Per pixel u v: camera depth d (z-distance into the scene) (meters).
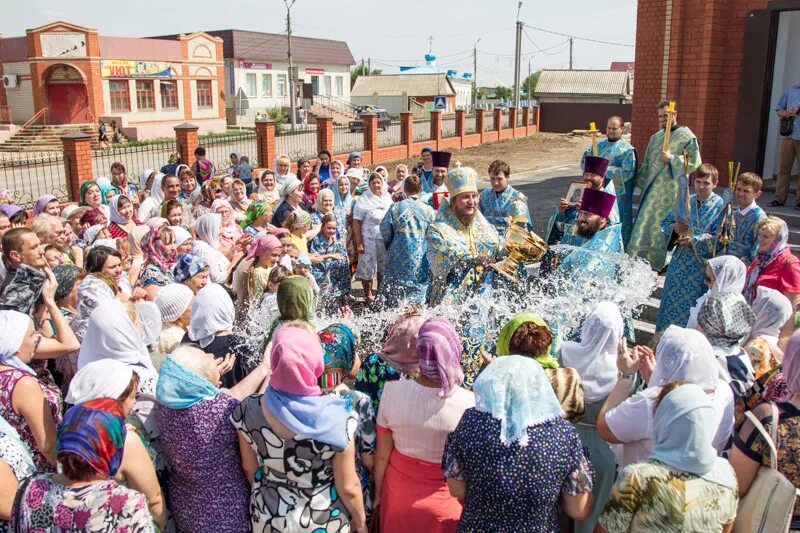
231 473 2.94
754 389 3.27
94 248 4.84
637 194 10.54
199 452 2.86
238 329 4.53
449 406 2.96
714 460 2.51
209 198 9.29
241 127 46.03
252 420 2.80
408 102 51.53
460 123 29.78
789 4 9.45
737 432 2.86
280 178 10.88
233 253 7.05
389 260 7.00
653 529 2.50
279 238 6.64
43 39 35.28
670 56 10.43
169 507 3.07
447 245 4.88
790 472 2.74
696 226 5.90
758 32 9.77
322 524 2.81
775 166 11.09
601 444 3.36
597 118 38.06
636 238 7.52
